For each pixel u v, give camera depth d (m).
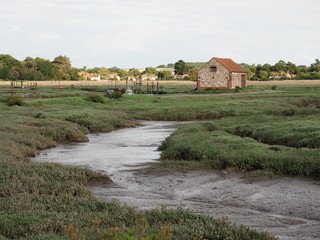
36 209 10.96
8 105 49.34
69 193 13.20
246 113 47.84
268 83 141.25
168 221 10.00
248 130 28.02
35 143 25.31
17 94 70.62
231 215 12.21
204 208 13.00
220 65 91.19
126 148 26.31
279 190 14.77
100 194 14.68
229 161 18.06
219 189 15.27
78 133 30.06
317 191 14.45
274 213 12.46
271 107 52.06
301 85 123.56
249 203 13.54
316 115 39.34
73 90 89.44
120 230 8.45
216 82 92.00
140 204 13.36
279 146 20.78
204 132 27.38
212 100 64.94
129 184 16.47
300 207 12.94
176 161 19.55
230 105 54.78
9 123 32.16
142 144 28.22
